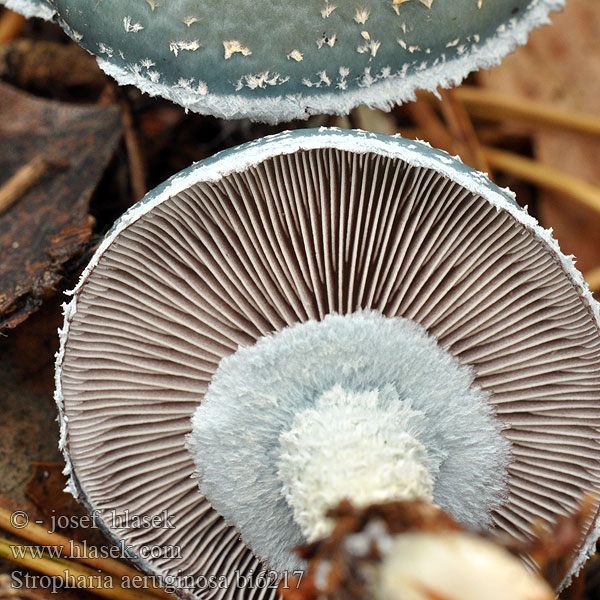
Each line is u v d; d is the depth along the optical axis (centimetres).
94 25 17
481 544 15
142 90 17
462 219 16
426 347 16
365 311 16
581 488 17
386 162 16
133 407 17
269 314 16
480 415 16
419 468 16
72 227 18
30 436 18
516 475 17
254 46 17
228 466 17
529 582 15
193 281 16
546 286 16
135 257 16
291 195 16
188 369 17
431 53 17
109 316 16
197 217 16
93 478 17
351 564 15
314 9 16
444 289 16
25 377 18
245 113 17
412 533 15
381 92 17
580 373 16
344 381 16
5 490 18
